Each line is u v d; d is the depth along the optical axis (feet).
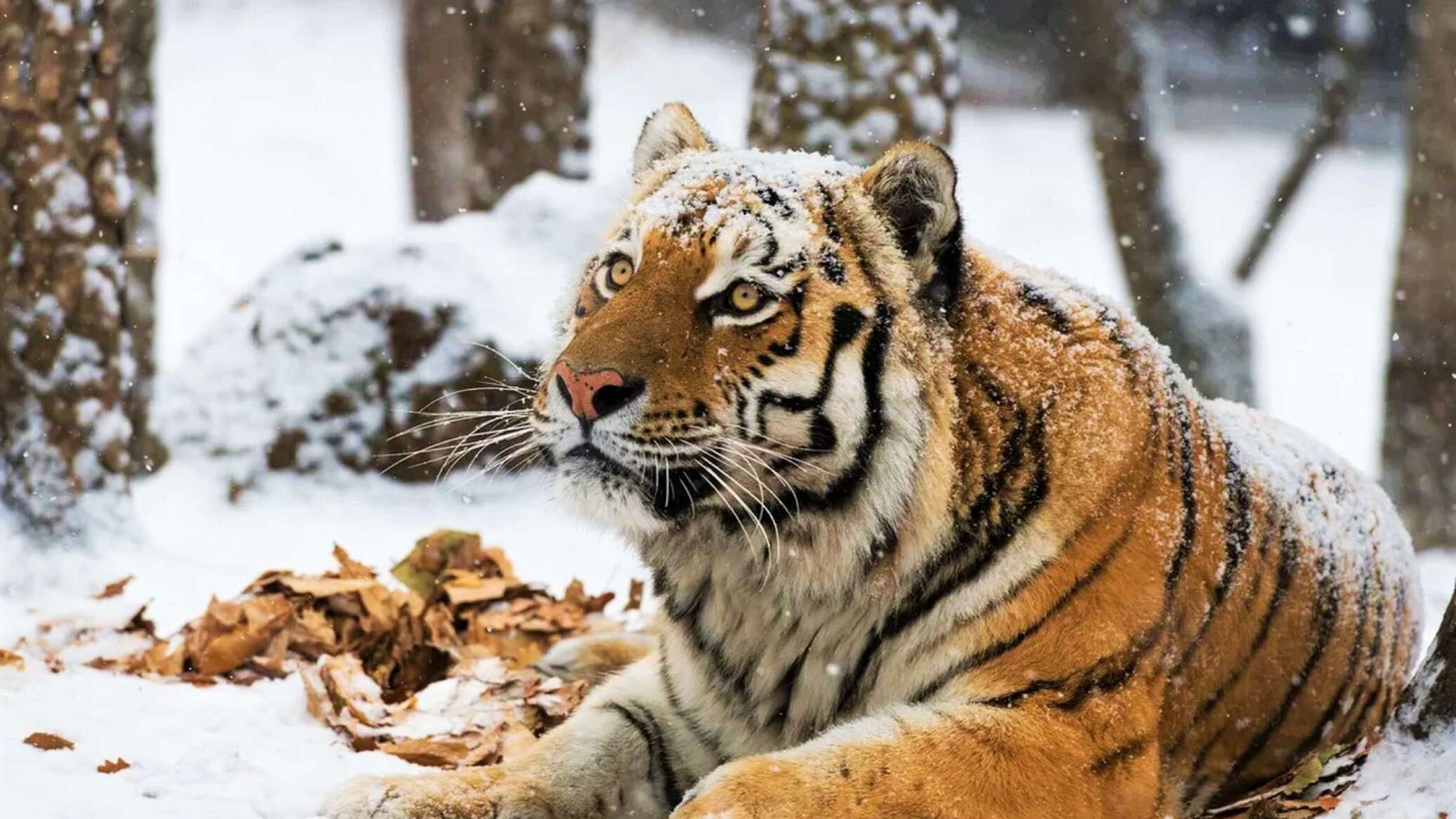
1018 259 22.04
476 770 20.24
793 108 41.19
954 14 42.29
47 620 26.55
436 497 41.75
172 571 30.37
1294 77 171.32
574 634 28.55
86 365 30.78
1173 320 67.00
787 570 20.02
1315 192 148.77
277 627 25.25
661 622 22.16
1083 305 21.20
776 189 19.89
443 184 86.69
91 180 31.04
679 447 18.99
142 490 42.32
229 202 128.06
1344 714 23.21
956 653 19.52
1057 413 19.86
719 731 21.43
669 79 160.56
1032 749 18.56
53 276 30.40
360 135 147.74
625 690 22.12
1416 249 54.08
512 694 24.76
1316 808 19.22
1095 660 19.25
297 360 43.55
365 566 29.55
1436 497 53.67
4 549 29.12
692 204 19.89
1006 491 19.52
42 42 30.25
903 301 19.69
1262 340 108.88
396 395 42.75
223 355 45.09
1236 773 22.09
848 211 19.93
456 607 28.19
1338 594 22.75
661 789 21.54
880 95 40.81
